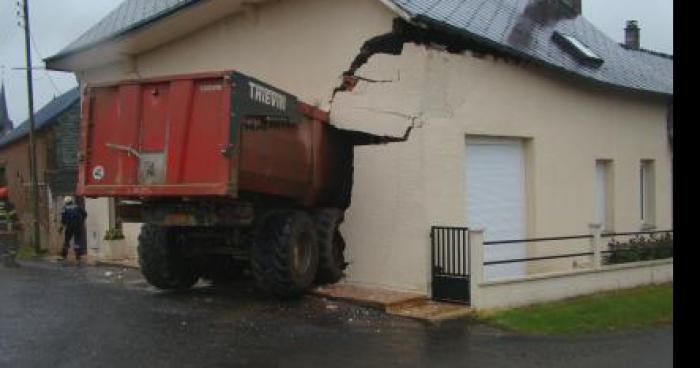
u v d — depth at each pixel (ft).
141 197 33.19
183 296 36.63
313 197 37.58
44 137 76.33
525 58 42.83
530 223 45.57
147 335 28.60
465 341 29.81
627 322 35.45
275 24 43.47
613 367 27.07
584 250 50.78
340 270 39.01
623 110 56.65
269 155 33.35
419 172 37.24
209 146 30.96
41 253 68.64
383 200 38.55
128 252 53.72
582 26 60.03
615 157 55.36
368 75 39.14
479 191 41.91
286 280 33.94
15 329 29.43
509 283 36.55
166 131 31.99
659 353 29.45
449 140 38.60
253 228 34.35
